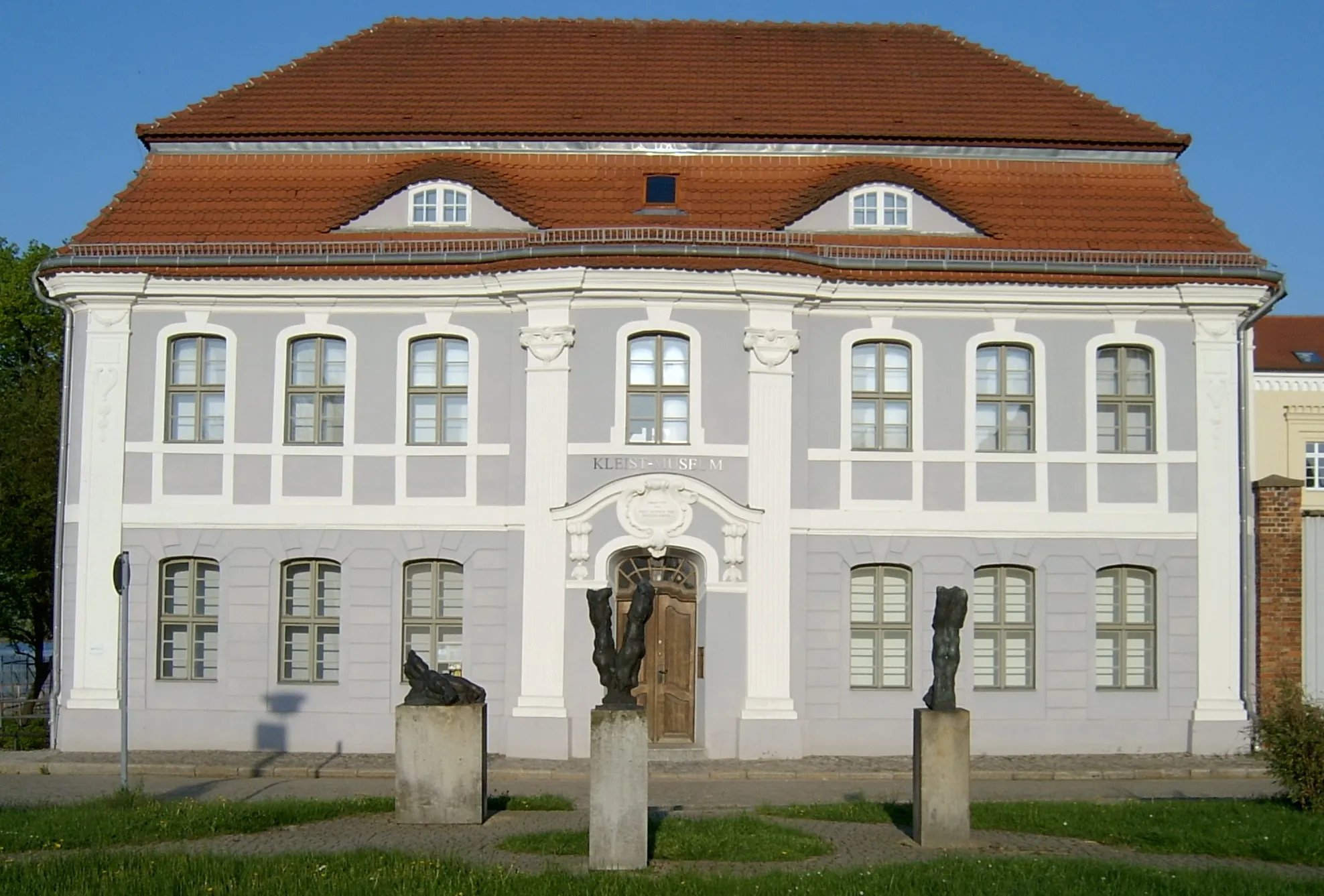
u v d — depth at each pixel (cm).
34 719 2838
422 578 2723
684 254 2633
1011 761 2628
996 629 2733
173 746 2695
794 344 2691
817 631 2689
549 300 2669
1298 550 2772
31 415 4125
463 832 1770
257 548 2716
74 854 1580
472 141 2914
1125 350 2781
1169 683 2731
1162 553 2747
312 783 2366
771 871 1550
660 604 2689
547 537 2644
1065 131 2983
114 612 2714
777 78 3173
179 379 2766
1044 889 1441
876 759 2625
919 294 2728
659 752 2608
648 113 3009
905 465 2727
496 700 2664
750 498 2658
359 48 3269
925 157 2939
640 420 2681
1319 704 2156
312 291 2731
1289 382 3825
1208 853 1708
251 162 2930
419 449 2711
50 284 2758
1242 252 2788
